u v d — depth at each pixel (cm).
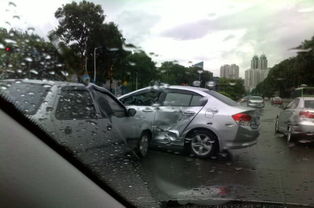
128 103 823
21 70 486
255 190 503
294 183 555
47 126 377
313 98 1072
